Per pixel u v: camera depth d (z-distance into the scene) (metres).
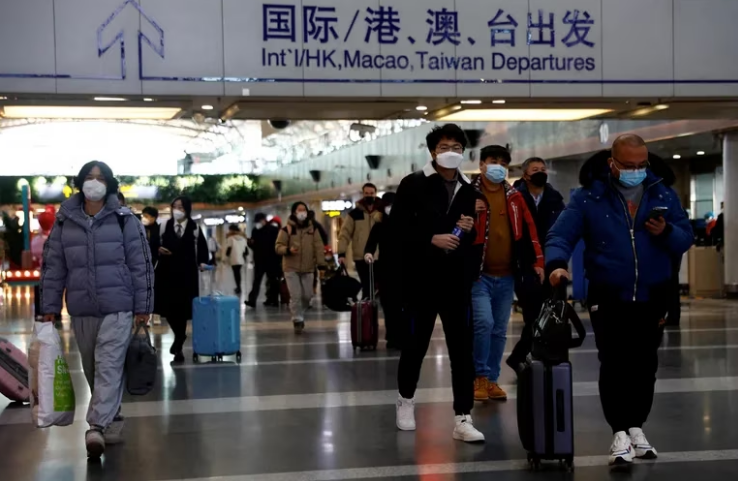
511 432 7.02
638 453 6.16
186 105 13.30
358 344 12.16
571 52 13.55
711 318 15.78
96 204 6.68
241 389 9.22
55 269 6.65
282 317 17.75
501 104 14.03
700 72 13.95
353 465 6.11
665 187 6.11
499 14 13.30
